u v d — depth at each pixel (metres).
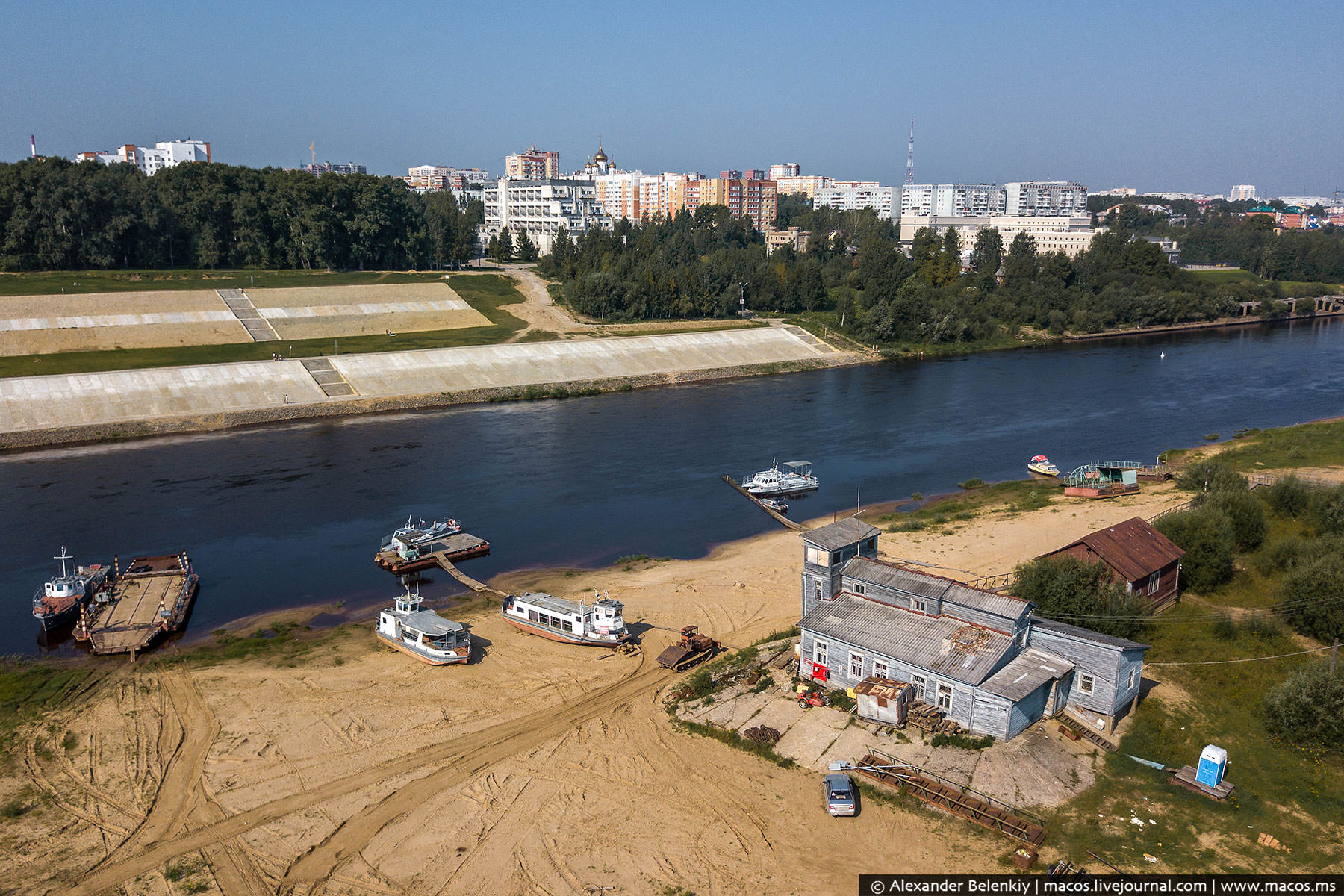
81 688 61.94
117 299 187.75
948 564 82.69
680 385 181.88
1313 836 44.66
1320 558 70.31
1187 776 48.75
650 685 61.84
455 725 56.75
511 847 44.81
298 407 147.25
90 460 121.31
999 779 48.97
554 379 175.12
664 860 43.69
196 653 67.75
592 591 79.75
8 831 46.16
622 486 113.69
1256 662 61.06
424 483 113.81
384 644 69.12
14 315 171.62
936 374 193.88
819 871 42.75
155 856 44.31
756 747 52.88
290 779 50.91
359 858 44.12
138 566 83.25
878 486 114.00
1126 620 62.88
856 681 58.78
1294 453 116.69
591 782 50.25
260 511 102.69
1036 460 119.62
